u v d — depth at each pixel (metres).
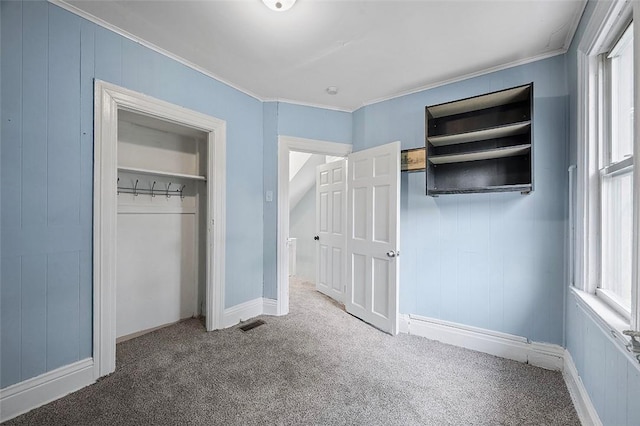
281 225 3.18
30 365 1.63
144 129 2.73
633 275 1.08
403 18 1.80
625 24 1.37
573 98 1.93
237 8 1.73
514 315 2.29
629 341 1.03
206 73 2.55
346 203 3.47
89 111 1.84
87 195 1.84
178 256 3.01
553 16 1.76
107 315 1.95
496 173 2.36
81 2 1.70
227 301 2.86
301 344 2.49
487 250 2.40
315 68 2.46
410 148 2.83
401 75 2.54
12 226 1.56
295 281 4.87
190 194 3.12
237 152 2.90
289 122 3.16
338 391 1.83
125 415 1.59
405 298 2.80
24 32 1.58
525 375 2.04
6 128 1.53
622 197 1.49
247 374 2.01
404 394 1.81
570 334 1.98
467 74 2.50
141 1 1.68
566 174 2.09
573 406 1.71
